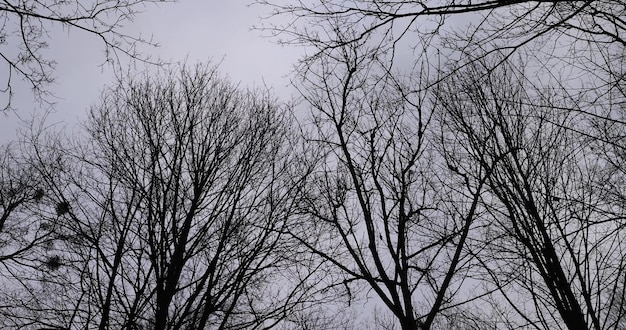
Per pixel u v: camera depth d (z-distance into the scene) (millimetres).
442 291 6762
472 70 7469
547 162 7320
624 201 6391
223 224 7789
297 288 7406
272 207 8070
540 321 6594
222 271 7113
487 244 7129
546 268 6582
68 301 7234
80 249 7410
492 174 7582
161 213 7176
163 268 6750
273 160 8648
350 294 7406
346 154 8195
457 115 8133
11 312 7281
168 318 6871
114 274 6500
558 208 6922
